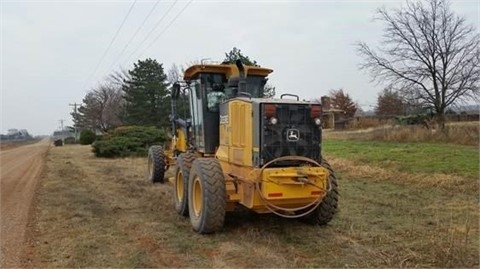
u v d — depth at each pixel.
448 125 21.08
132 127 23.25
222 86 7.55
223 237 6.02
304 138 5.92
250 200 5.79
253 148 5.82
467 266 4.72
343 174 12.18
